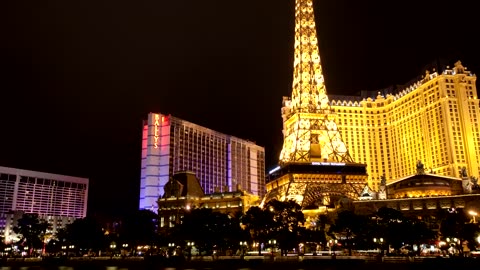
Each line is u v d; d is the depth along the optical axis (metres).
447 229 152.88
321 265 122.88
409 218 166.50
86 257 196.88
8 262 171.62
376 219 167.75
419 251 156.25
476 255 137.25
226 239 171.38
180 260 142.88
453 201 197.50
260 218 165.62
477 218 180.12
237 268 124.00
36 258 194.88
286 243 159.38
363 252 179.12
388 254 158.50
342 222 160.38
